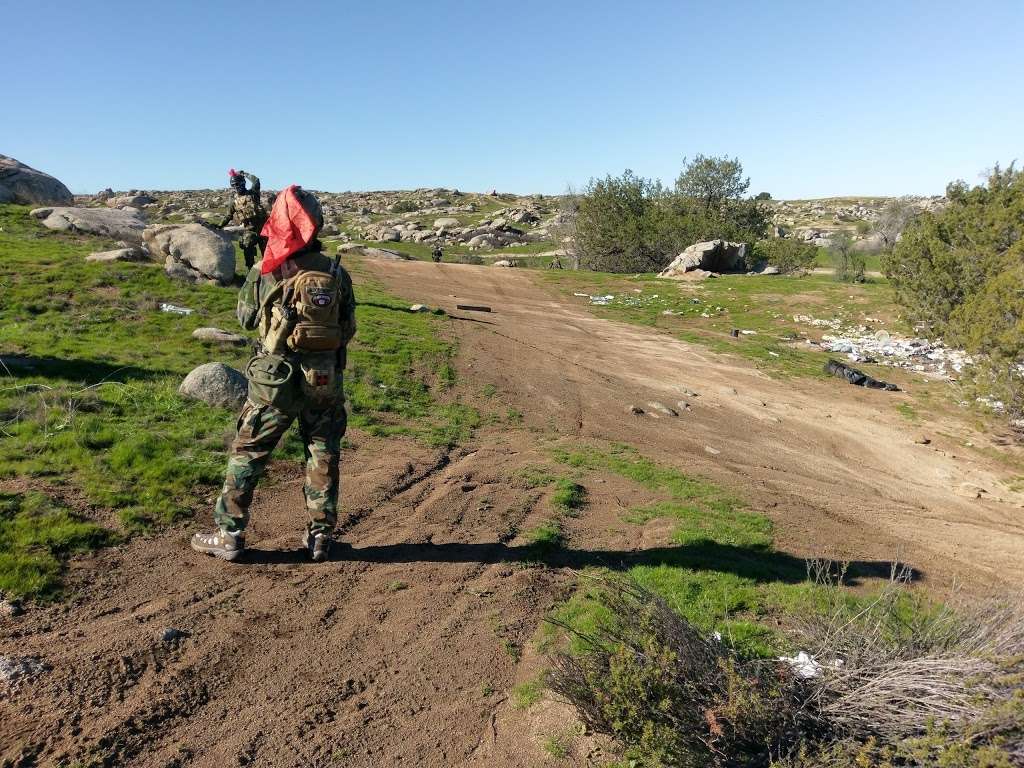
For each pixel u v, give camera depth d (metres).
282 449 7.73
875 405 19.39
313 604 4.47
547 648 4.21
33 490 5.54
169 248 18.56
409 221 100.88
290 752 3.08
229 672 3.61
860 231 76.44
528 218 99.88
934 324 25.03
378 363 14.40
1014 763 2.42
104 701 3.23
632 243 49.84
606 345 23.31
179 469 6.49
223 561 4.93
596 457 10.30
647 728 2.91
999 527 10.96
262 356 4.65
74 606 4.07
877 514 9.94
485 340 19.86
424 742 3.28
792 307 31.94
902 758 2.73
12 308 13.44
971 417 18.64
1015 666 2.75
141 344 12.23
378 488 7.20
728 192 54.31
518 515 6.90
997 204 23.41
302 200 4.54
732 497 9.04
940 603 5.74
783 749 2.95
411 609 4.56
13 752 2.80
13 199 27.05
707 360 22.73
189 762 2.93
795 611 5.00
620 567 5.82
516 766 3.14
